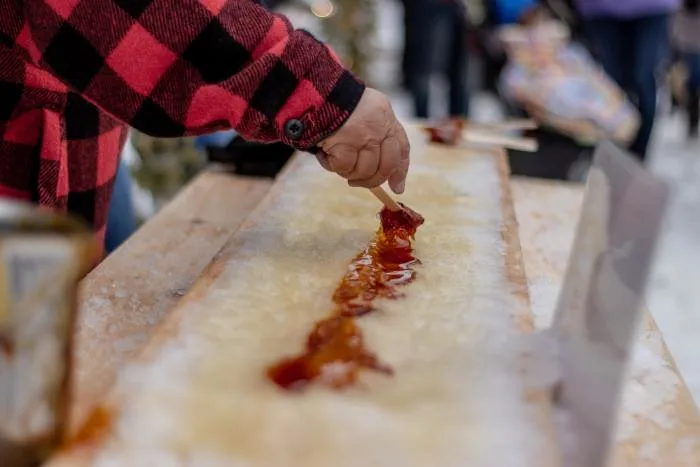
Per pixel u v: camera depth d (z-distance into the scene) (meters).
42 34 0.84
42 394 0.54
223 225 1.31
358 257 0.91
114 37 0.82
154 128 0.87
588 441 0.61
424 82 3.77
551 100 2.22
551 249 1.28
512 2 3.06
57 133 1.08
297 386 0.65
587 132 2.19
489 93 3.78
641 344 0.93
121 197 1.52
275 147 1.56
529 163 1.82
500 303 0.80
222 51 0.83
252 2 0.87
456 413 0.62
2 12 0.93
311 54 0.83
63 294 0.53
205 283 0.83
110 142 1.22
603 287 0.67
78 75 0.85
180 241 1.22
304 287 0.83
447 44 3.70
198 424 0.60
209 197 1.44
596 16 3.08
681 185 3.49
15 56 0.98
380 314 0.78
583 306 0.70
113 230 1.51
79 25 0.82
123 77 0.84
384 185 1.17
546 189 1.60
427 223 1.03
